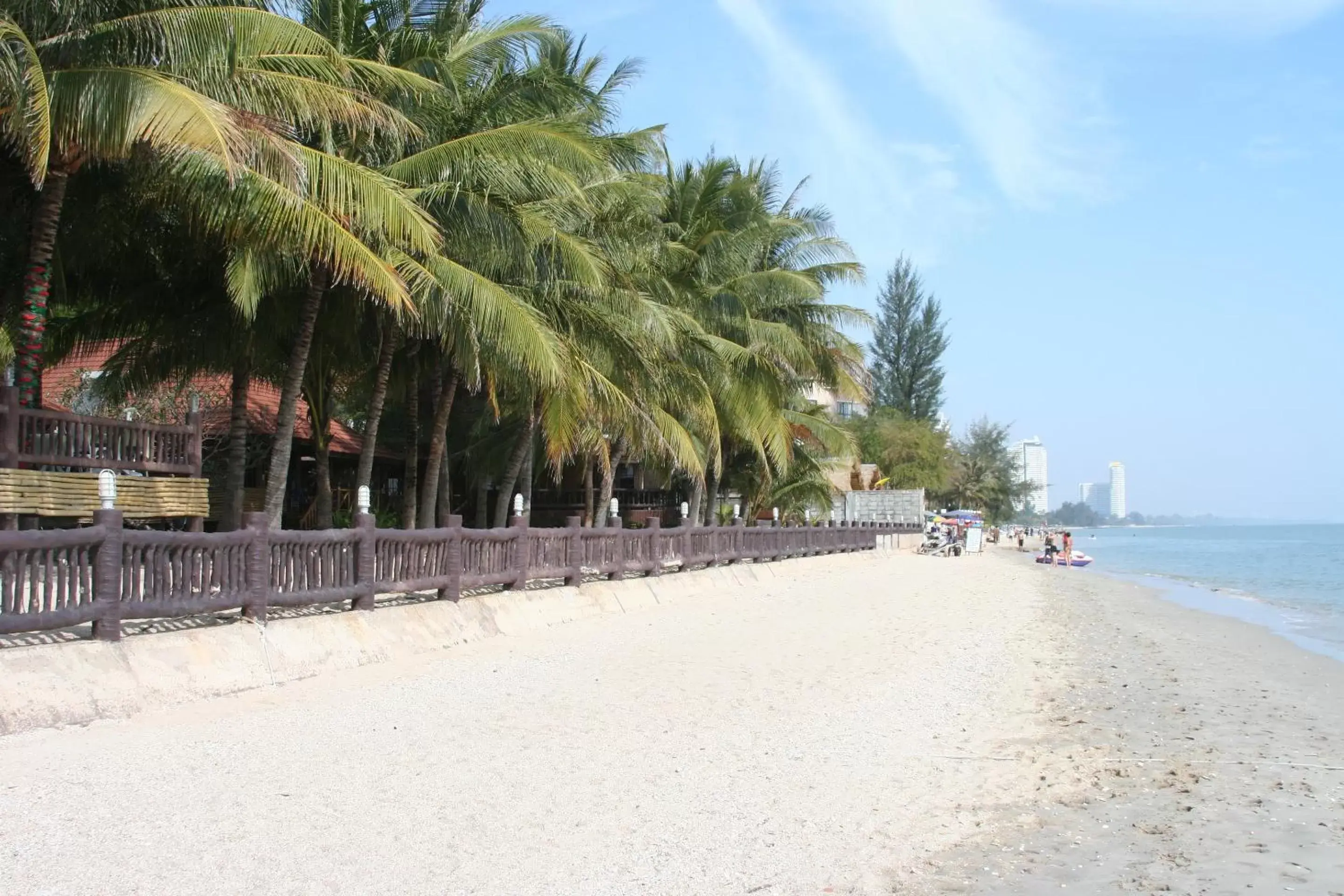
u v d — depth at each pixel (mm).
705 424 23844
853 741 8766
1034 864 6137
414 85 13555
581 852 5746
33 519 12586
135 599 8867
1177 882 5930
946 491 76500
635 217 19500
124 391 19484
